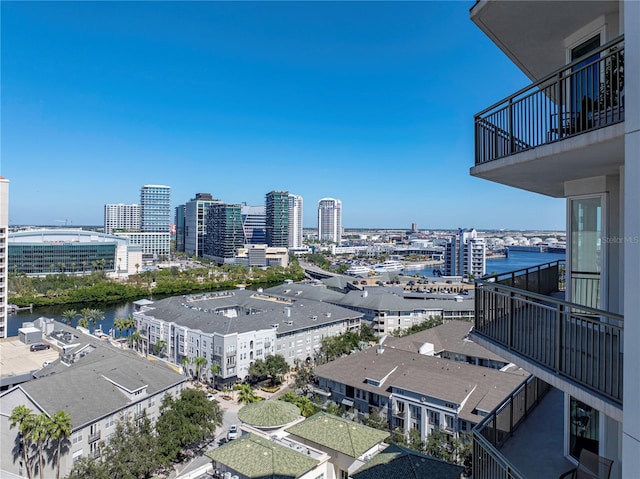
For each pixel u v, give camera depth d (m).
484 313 9.75
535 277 13.21
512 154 7.90
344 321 98.38
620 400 5.78
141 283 169.88
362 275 186.62
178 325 83.44
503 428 11.10
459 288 147.00
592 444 9.64
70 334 83.19
